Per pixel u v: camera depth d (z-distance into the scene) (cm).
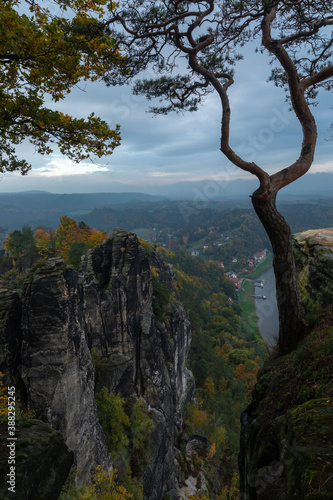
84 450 1964
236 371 9344
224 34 1077
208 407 6794
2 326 1698
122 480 2578
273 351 1046
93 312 3362
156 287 5562
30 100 889
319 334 714
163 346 4672
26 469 393
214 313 14050
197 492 4091
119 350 3522
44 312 1788
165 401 4041
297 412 434
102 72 995
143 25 933
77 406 1912
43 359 1769
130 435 3078
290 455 380
